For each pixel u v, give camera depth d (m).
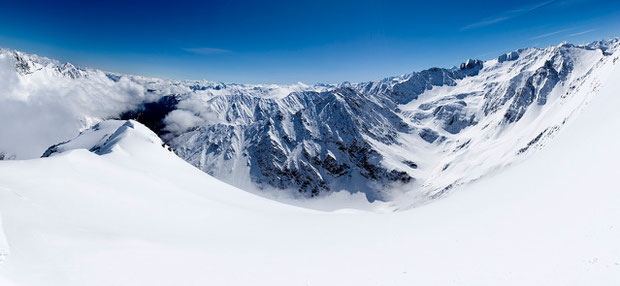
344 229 29.38
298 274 16.02
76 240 15.27
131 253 15.79
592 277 9.34
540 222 16.44
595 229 12.46
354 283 14.38
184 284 13.87
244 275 15.73
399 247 19.66
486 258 13.91
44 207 18.83
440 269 14.10
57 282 11.41
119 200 26.84
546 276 10.46
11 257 11.60
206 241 22.61
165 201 32.62
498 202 26.61
